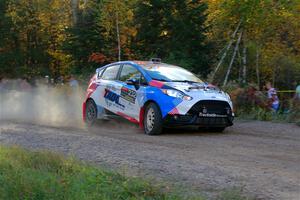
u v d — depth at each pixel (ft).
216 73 77.87
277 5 73.72
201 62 83.71
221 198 21.35
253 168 27.63
